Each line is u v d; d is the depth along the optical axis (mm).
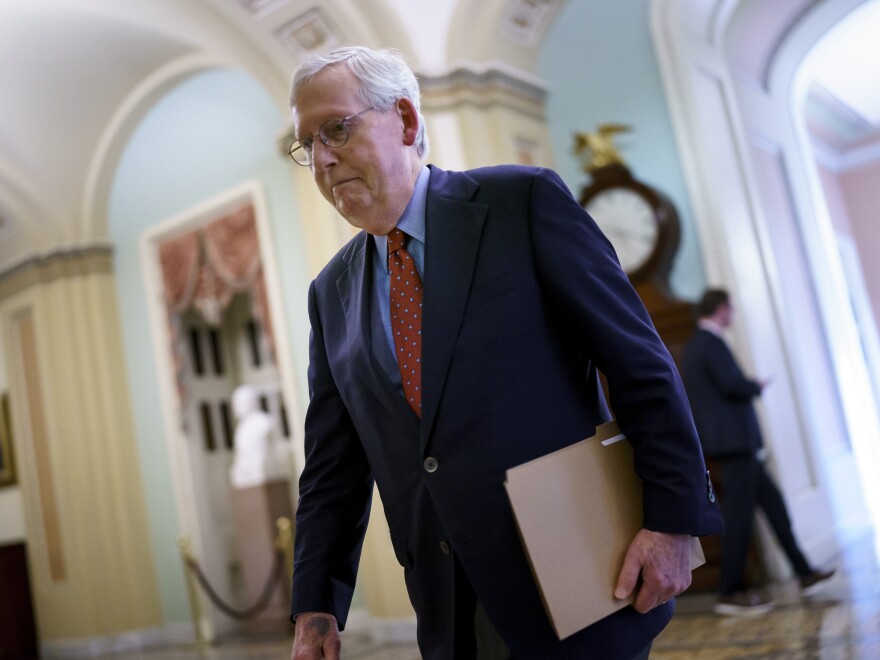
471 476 1399
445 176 1589
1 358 9430
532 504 1281
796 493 6234
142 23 6887
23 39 7121
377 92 1503
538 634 1365
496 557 1384
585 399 1475
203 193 8055
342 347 1643
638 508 1391
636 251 6074
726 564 5160
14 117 7988
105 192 8688
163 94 7852
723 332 6004
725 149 6457
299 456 7230
